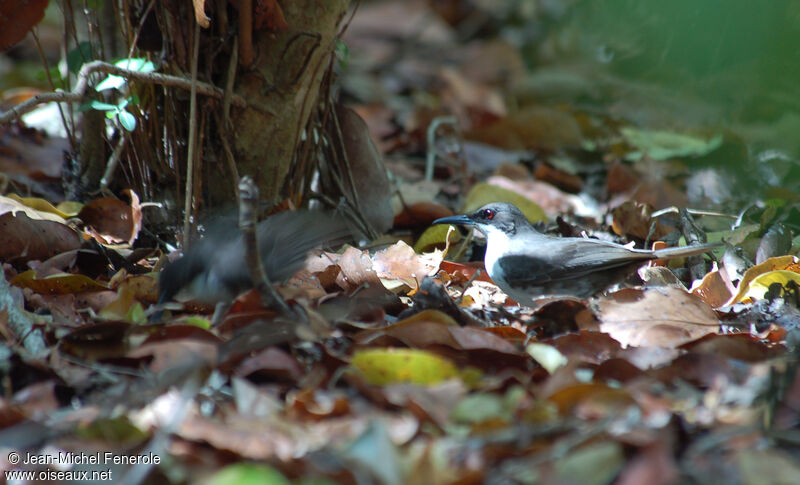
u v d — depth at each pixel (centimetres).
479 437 648
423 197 1441
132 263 1075
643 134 1786
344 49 1203
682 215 1230
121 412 688
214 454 631
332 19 1093
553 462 605
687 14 1370
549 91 2136
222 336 812
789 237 1162
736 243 1209
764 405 680
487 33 2753
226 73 1083
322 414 682
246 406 679
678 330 894
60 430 657
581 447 628
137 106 1102
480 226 1170
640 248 1277
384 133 1930
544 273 1093
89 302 933
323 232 938
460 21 2809
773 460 608
